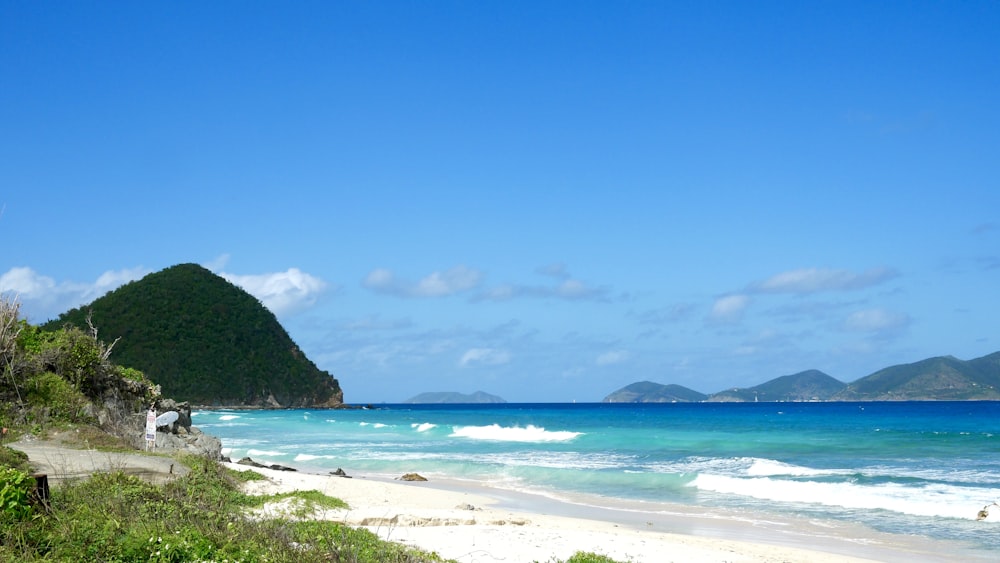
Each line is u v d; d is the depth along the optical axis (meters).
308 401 146.25
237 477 20.19
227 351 140.88
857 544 17.42
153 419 22.52
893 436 47.91
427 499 21.62
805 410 138.88
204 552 9.70
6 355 24.03
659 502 23.75
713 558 14.41
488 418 90.94
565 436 50.62
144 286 148.75
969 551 16.70
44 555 9.08
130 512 11.30
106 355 28.84
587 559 12.76
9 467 12.57
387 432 59.88
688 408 177.25
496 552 13.52
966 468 30.84
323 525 12.72
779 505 22.97
